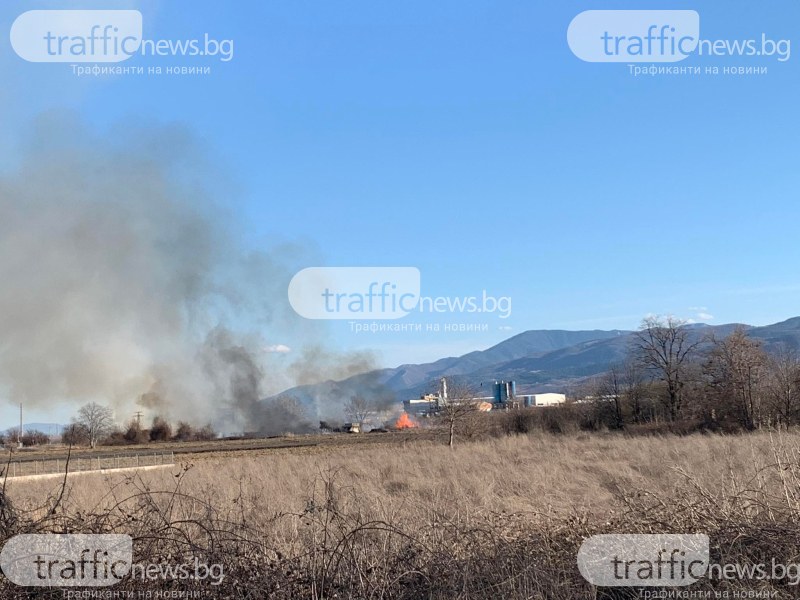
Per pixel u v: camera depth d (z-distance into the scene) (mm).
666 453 23672
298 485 14586
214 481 15438
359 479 17594
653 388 58500
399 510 9648
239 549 6633
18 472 31250
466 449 31734
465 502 11039
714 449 23156
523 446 33156
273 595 6117
